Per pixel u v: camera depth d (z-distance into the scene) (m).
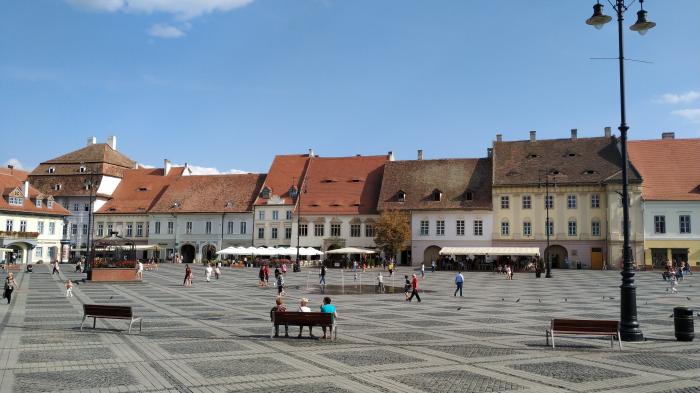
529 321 24.61
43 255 89.06
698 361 15.70
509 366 14.95
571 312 28.41
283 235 93.06
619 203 76.31
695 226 74.12
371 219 88.19
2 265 68.50
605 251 77.62
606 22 19.94
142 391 12.20
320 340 19.06
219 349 17.20
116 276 47.88
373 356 16.23
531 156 84.44
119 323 22.92
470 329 22.00
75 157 108.69
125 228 102.38
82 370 14.16
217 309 28.84
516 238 81.00
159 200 102.00
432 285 48.50
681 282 52.31
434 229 84.00
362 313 27.61
